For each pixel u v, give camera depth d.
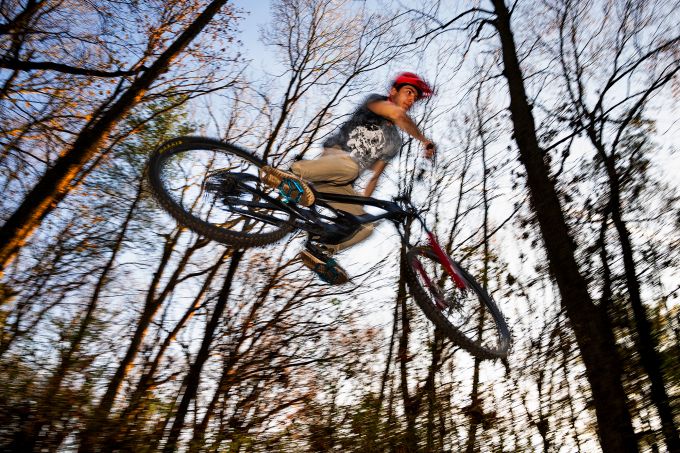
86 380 7.03
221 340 10.19
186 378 9.11
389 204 4.52
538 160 8.63
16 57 9.76
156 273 10.84
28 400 6.38
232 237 4.11
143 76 8.27
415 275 4.39
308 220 4.29
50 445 6.14
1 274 7.79
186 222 4.03
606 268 9.23
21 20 9.50
